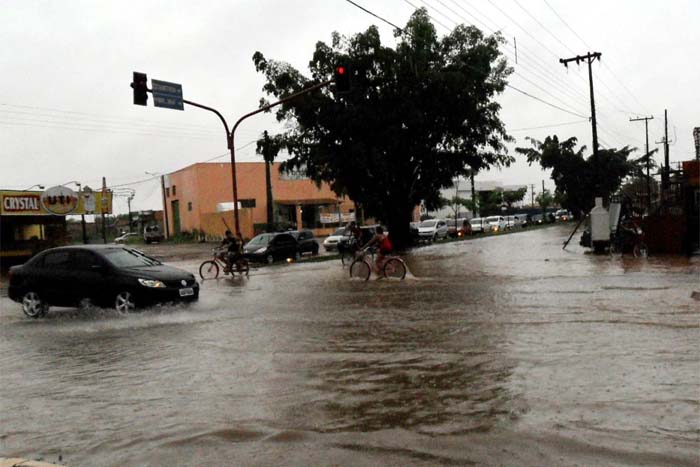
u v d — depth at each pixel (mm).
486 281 17031
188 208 66562
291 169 34625
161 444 5254
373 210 36375
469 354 8102
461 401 6090
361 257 19234
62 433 5691
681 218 23516
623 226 24031
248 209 58594
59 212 37688
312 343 9320
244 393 6746
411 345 8844
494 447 4836
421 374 7207
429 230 46062
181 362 8438
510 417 5527
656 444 4750
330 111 32219
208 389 6988
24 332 12008
